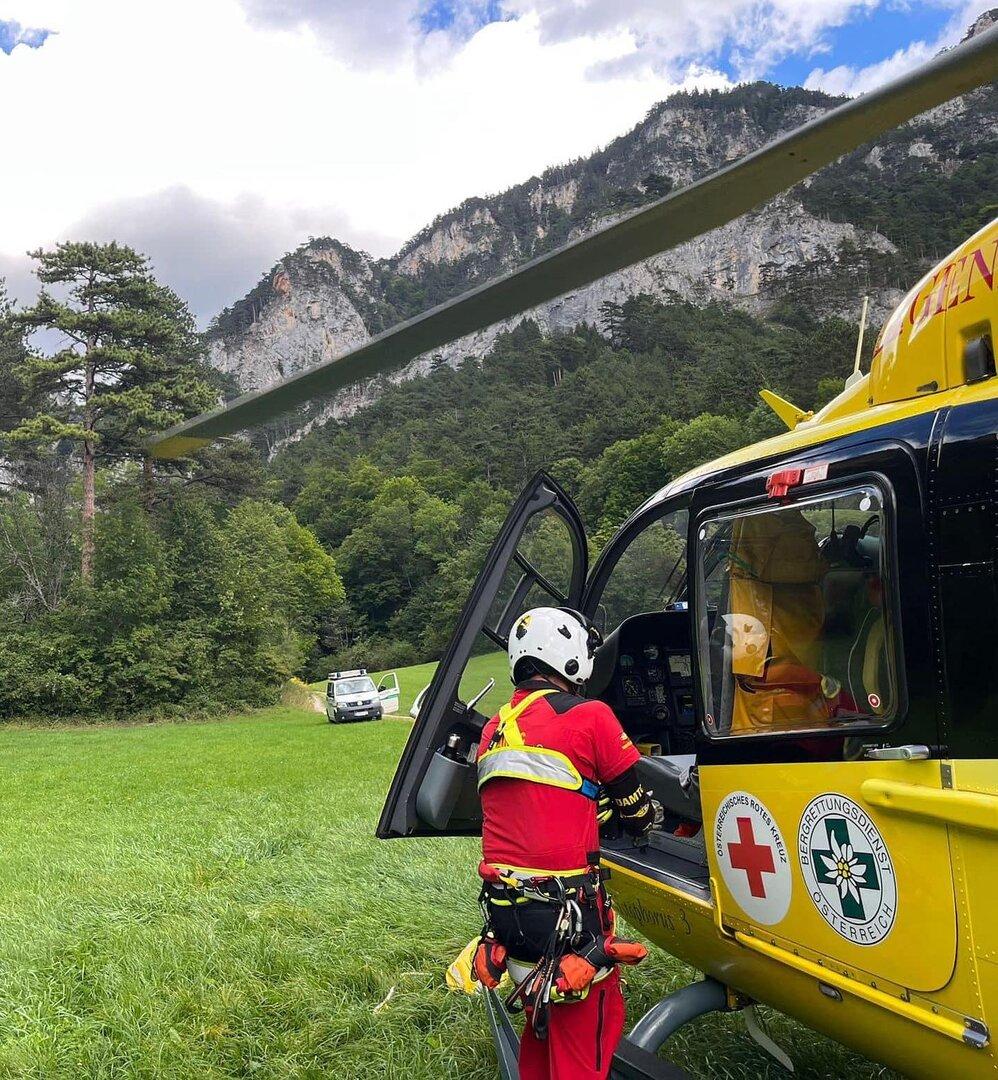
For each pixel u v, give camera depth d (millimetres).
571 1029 2617
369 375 2686
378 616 95812
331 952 5320
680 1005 3381
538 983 2547
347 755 18453
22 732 34031
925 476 2373
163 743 24875
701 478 3414
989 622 2186
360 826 8891
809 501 2748
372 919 5879
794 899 2701
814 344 100000
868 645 2566
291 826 9117
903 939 2344
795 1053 3816
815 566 2799
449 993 4594
